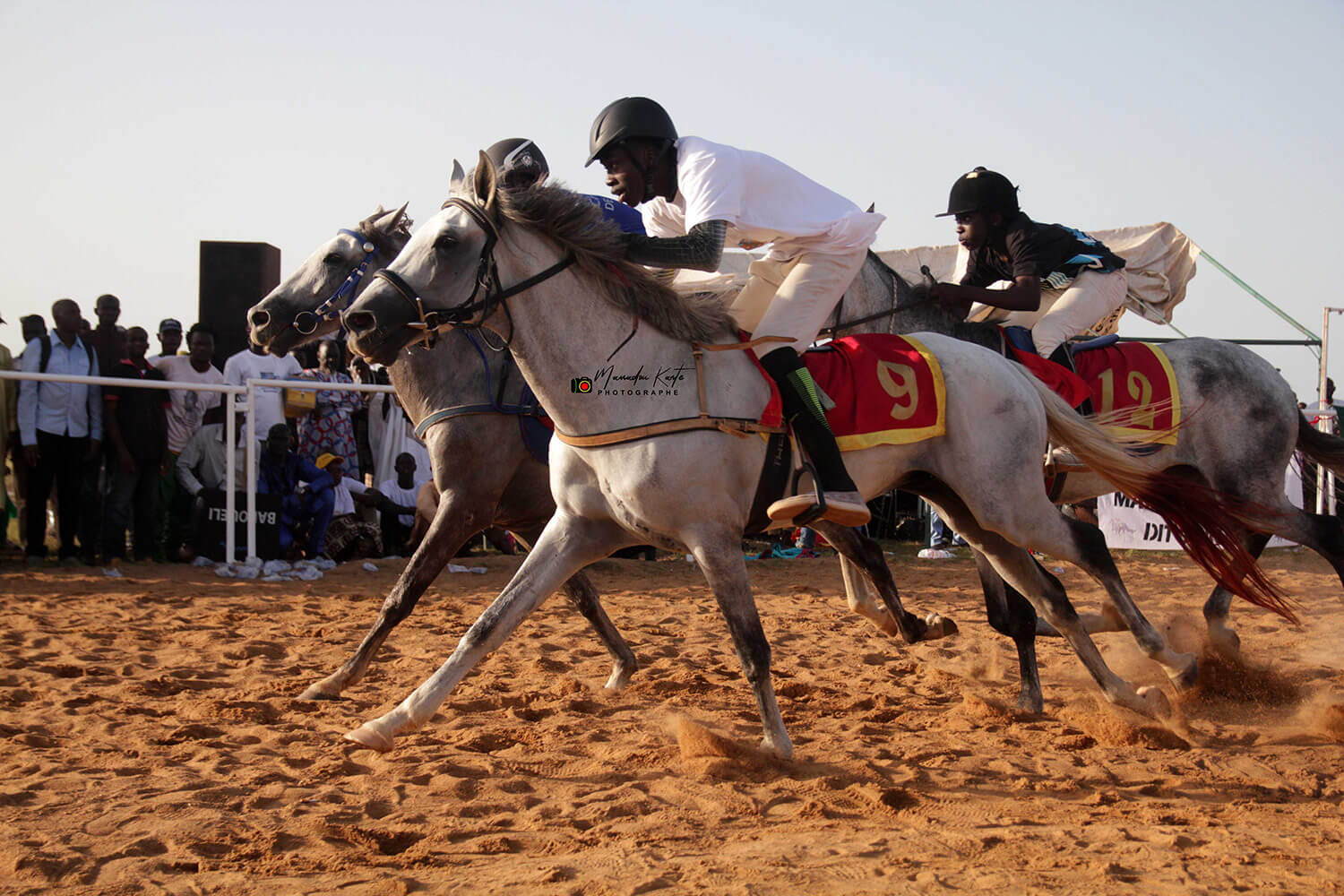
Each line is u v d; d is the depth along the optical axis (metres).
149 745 4.71
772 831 3.69
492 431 5.80
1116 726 4.97
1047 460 5.90
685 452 4.37
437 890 3.17
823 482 4.55
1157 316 8.79
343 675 5.66
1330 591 10.71
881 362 4.91
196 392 11.05
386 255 6.62
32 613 8.24
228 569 10.07
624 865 3.33
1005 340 5.97
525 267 4.40
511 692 5.91
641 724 5.17
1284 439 6.21
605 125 4.80
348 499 11.29
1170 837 3.55
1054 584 5.21
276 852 3.50
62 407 10.01
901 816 3.86
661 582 10.76
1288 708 5.78
